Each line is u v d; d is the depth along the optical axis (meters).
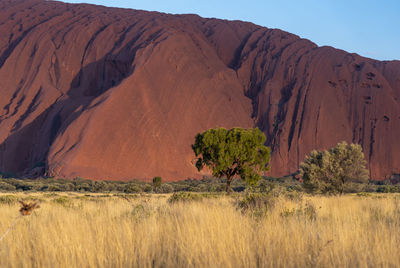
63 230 6.73
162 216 8.67
